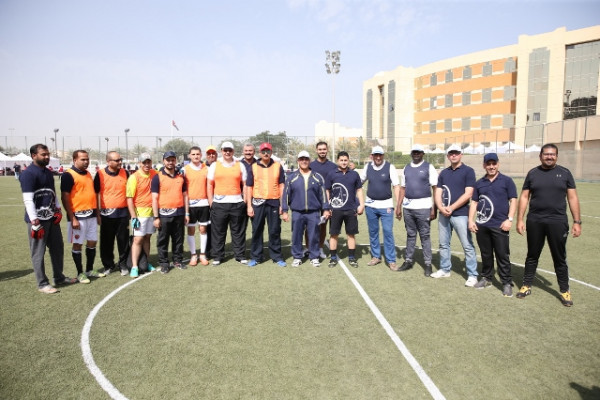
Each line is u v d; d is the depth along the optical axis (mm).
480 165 40969
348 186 6668
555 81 43562
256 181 6785
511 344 3930
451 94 53438
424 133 57125
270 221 6910
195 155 6730
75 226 5820
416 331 4223
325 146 7328
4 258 7320
